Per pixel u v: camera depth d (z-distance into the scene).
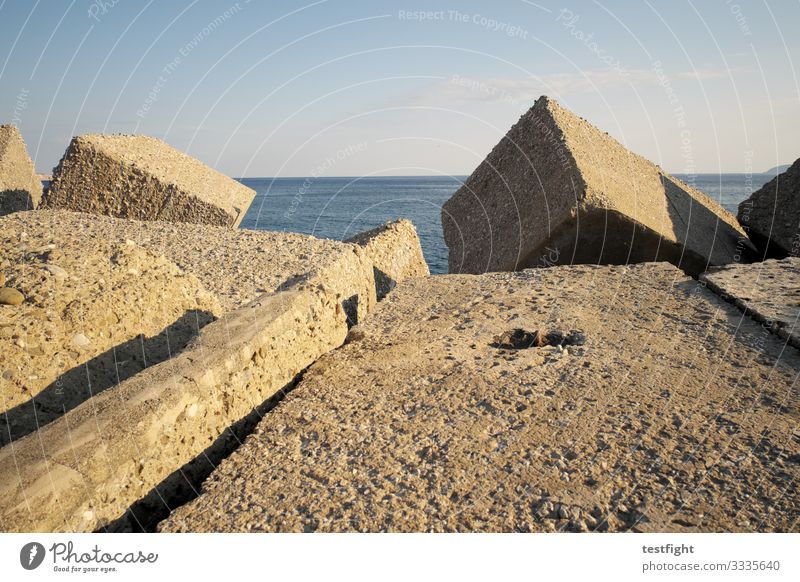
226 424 3.26
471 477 2.73
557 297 5.34
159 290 4.15
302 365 4.11
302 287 4.48
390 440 3.06
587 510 2.49
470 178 9.50
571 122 8.19
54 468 2.45
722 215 9.84
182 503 2.92
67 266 3.92
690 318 4.65
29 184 10.98
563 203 6.89
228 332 3.62
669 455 2.84
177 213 8.95
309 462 2.90
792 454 2.81
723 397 3.37
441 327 4.79
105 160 8.75
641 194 7.74
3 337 3.32
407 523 2.46
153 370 3.18
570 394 3.45
